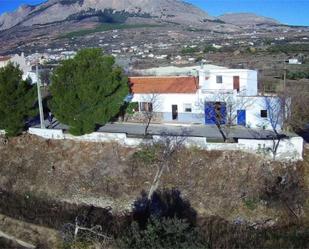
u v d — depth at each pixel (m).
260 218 35.12
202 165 40.25
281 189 36.81
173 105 52.16
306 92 63.53
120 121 54.06
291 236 32.00
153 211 36.94
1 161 46.94
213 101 49.81
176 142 41.97
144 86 54.50
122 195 39.28
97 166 42.75
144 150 42.38
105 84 45.44
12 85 46.91
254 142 39.84
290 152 39.06
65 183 41.88
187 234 25.77
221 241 30.66
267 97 47.34
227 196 37.22
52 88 45.47
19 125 48.16
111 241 28.88
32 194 41.69
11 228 33.28
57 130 47.47
